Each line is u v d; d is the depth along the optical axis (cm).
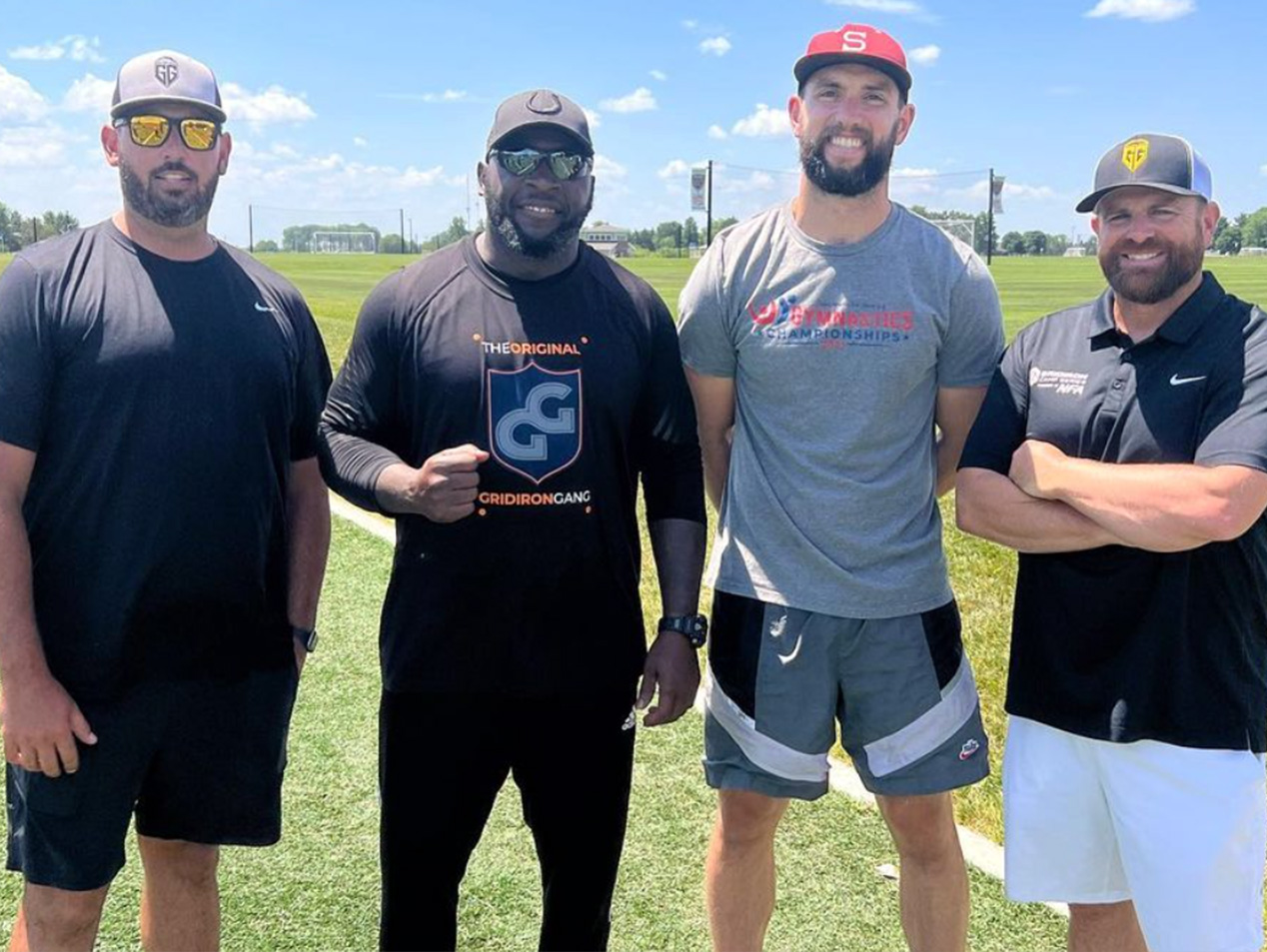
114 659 237
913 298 259
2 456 225
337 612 571
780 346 262
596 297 246
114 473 233
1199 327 235
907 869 286
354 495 236
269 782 263
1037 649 253
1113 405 241
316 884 336
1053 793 253
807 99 257
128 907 320
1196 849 234
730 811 287
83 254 237
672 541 259
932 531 272
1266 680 242
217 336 242
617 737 255
